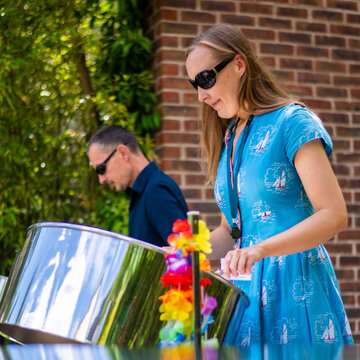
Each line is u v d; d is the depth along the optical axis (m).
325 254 2.42
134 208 3.46
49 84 4.87
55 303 2.21
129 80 4.79
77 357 1.43
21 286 2.32
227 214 2.58
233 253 2.10
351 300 4.88
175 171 4.60
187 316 1.95
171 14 4.69
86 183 4.89
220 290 2.12
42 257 2.30
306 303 2.30
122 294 2.14
